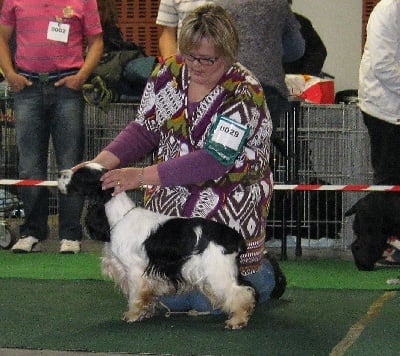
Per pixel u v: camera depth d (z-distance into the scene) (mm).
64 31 8453
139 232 5191
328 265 8320
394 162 8219
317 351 4723
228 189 5449
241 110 5238
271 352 4676
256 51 7441
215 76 5246
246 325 5270
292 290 6746
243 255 5531
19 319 5504
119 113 9555
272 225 9172
